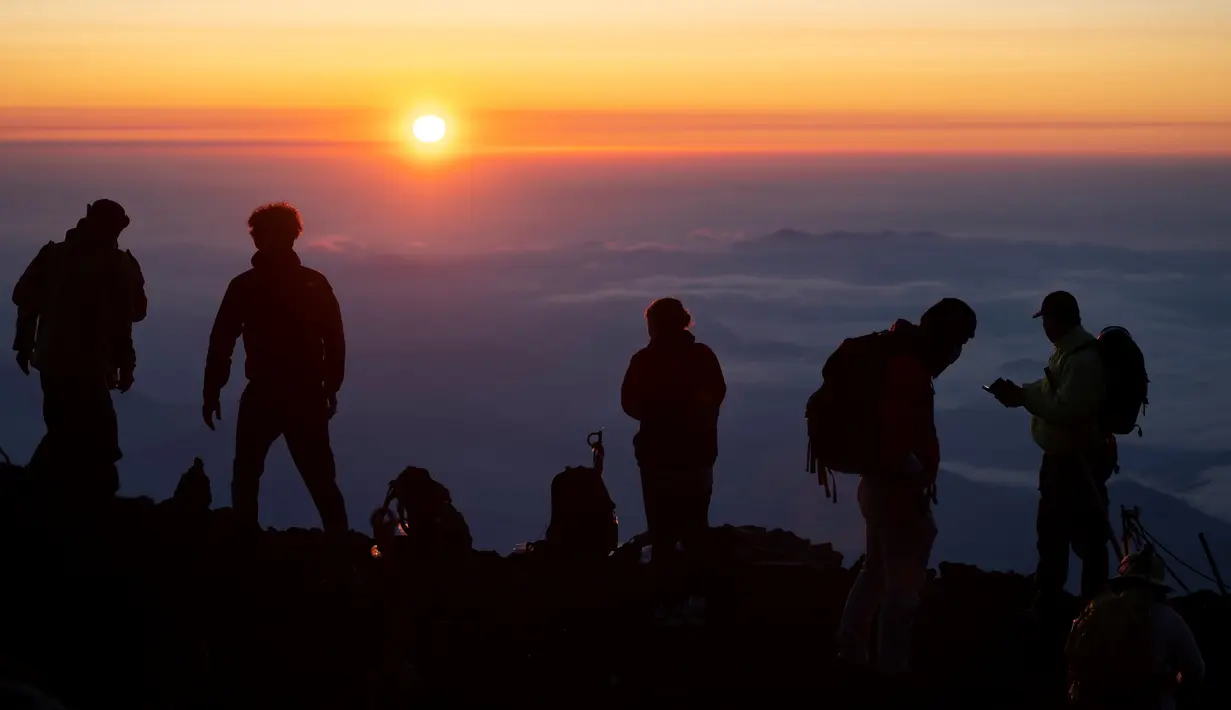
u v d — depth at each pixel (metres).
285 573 6.93
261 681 5.61
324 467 7.14
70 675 5.00
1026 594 7.89
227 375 6.98
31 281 7.47
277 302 6.94
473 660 6.12
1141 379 6.65
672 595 6.95
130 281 7.66
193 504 6.55
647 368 6.97
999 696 6.07
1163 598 4.95
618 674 6.09
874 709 5.79
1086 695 4.87
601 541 7.55
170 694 5.27
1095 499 6.78
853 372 5.86
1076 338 6.71
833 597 7.53
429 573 5.84
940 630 7.11
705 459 6.96
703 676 6.10
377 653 5.87
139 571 5.76
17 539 5.79
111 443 7.52
